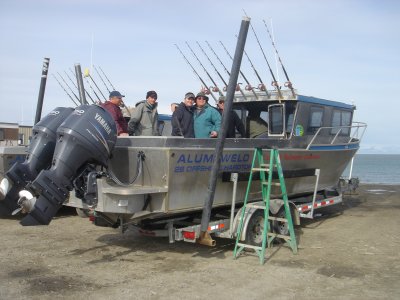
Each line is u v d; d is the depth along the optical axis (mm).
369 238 7887
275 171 7336
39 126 6074
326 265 6062
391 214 10781
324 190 9625
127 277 5426
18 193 5684
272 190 7699
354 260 6348
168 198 5785
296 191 8445
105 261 6168
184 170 5910
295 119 8047
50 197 5242
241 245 6355
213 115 7195
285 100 8078
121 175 6207
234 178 6488
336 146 9203
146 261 6191
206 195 5957
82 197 5660
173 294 4820
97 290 4918
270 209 6895
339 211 11266
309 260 6309
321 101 8758
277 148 6922
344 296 4824
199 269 5801
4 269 5684
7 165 9414
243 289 5016
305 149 8172
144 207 5848
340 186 10422
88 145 5438
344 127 9359
